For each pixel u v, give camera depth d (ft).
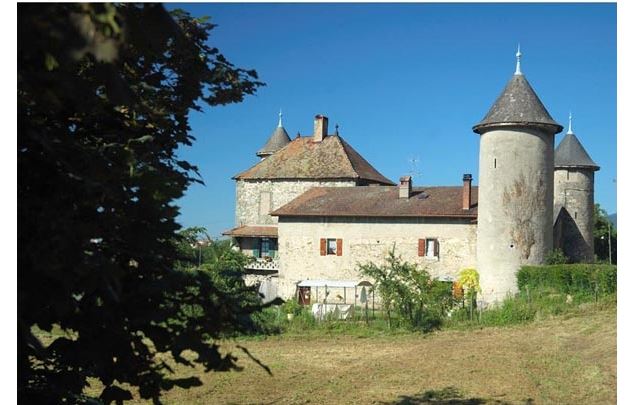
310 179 157.38
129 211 16.49
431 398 42.93
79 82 15.03
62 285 14.65
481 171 112.37
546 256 109.19
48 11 12.32
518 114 108.68
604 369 49.52
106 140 19.04
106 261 14.32
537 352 60.80
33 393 18.07
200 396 46.14
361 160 169.68
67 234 13.89
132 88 18.58
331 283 125.90
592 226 151.53
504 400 41.39
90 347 16.93
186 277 17.21
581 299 92.38
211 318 17.12
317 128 165.48
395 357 63.82
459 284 109.40
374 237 127.03
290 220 134.21
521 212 108.37
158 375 17.49
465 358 59.21
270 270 144.36
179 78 20.76
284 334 86.28
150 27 13.87
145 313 16.46
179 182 19.93
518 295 99.14
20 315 15.05
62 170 15.12
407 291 90.58
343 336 84.48
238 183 164.86
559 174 150.92
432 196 128.88
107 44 11.98
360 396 44.62
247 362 62.85
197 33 20.53
